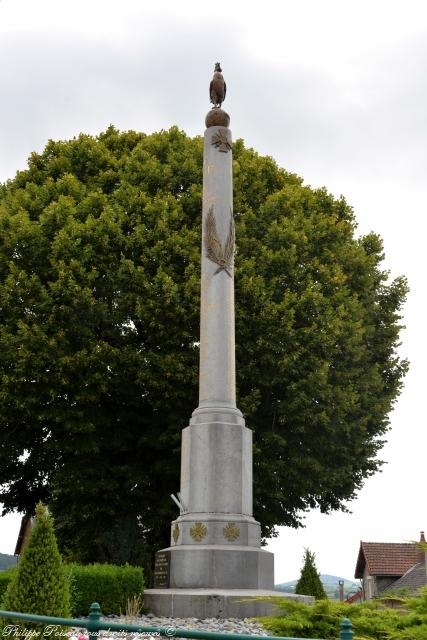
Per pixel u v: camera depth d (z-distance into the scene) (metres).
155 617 13.75
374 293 29.03
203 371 17.22
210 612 13.60
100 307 22.52
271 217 26.28
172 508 23.47
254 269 24.19
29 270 23.12
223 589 14.43
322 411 23.14
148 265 23.81
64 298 21.94
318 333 23.22
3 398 20.97
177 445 23.55
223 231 18.44
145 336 24.11
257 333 23.33
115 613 14.04
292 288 24.47
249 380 23.75
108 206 24.48
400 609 7.88
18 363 20.86
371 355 27.36
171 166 27.19
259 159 28.97
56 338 21.62
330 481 24.62
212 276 17.95
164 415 24.05
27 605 9.59
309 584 19.44
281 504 25.45
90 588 13.81
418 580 40.09
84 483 22.56
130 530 23.98
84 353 21.56
